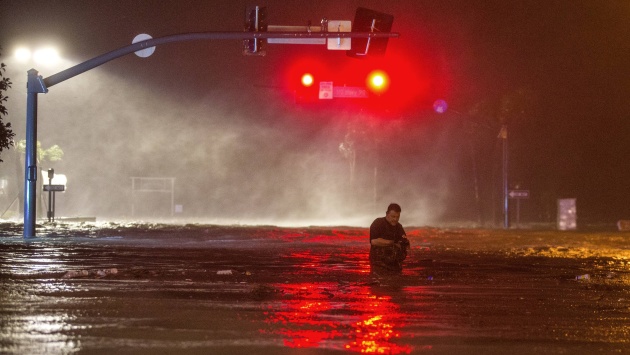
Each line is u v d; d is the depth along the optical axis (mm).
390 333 25219
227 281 40125
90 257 54844
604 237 97625
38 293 33812
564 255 65250
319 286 38594
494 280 43219
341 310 30188
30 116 74750
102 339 23344
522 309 31391
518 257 62250
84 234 85062
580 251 71000
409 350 22469
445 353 22141
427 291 37250
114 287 36531
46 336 23688
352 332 25281
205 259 54844
